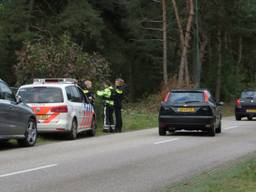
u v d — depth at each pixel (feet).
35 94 146.51
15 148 124.88
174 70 427.33
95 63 209.67
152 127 209.97
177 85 322.34
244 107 262.67
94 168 92.79
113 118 195.11
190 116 160.25
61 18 373.20
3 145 131.75
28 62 203.00
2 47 359.25
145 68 472.03
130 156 109.40
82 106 156.87
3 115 115.96
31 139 129.70
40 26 377.50
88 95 177.68
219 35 415.03
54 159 104.06
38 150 120.47
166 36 380.99
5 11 372.99
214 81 431.43
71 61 203.72
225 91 435.53
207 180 77.92
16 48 370.32
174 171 90.02
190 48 408.05
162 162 100.73
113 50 429.38
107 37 428.56
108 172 88.58
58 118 144.25
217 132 175.63
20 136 124.16
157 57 442.09
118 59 421.59
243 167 88.07
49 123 143.84
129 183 78.69
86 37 382.83
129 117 240.94
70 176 84.38
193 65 395.96
